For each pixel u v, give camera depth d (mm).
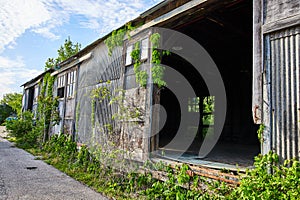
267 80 2479
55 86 9703
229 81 8070
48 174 5277
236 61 7676
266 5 2547
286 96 2320
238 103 7824
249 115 7391
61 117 8594
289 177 2113
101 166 5004
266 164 2355
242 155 4590
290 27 2326
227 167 3121
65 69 8742
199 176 3070
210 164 3420
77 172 5422
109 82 5285
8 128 11492
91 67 6688
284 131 2307
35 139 10211
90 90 6520
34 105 12742
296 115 2232
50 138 9305
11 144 10555
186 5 3455
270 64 2469
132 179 4070
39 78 12148
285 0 2371
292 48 2307
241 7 3965
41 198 3703
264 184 2234
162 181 3674
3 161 6520
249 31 5094
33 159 7031
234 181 2648
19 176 4992
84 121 6699
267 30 2506
